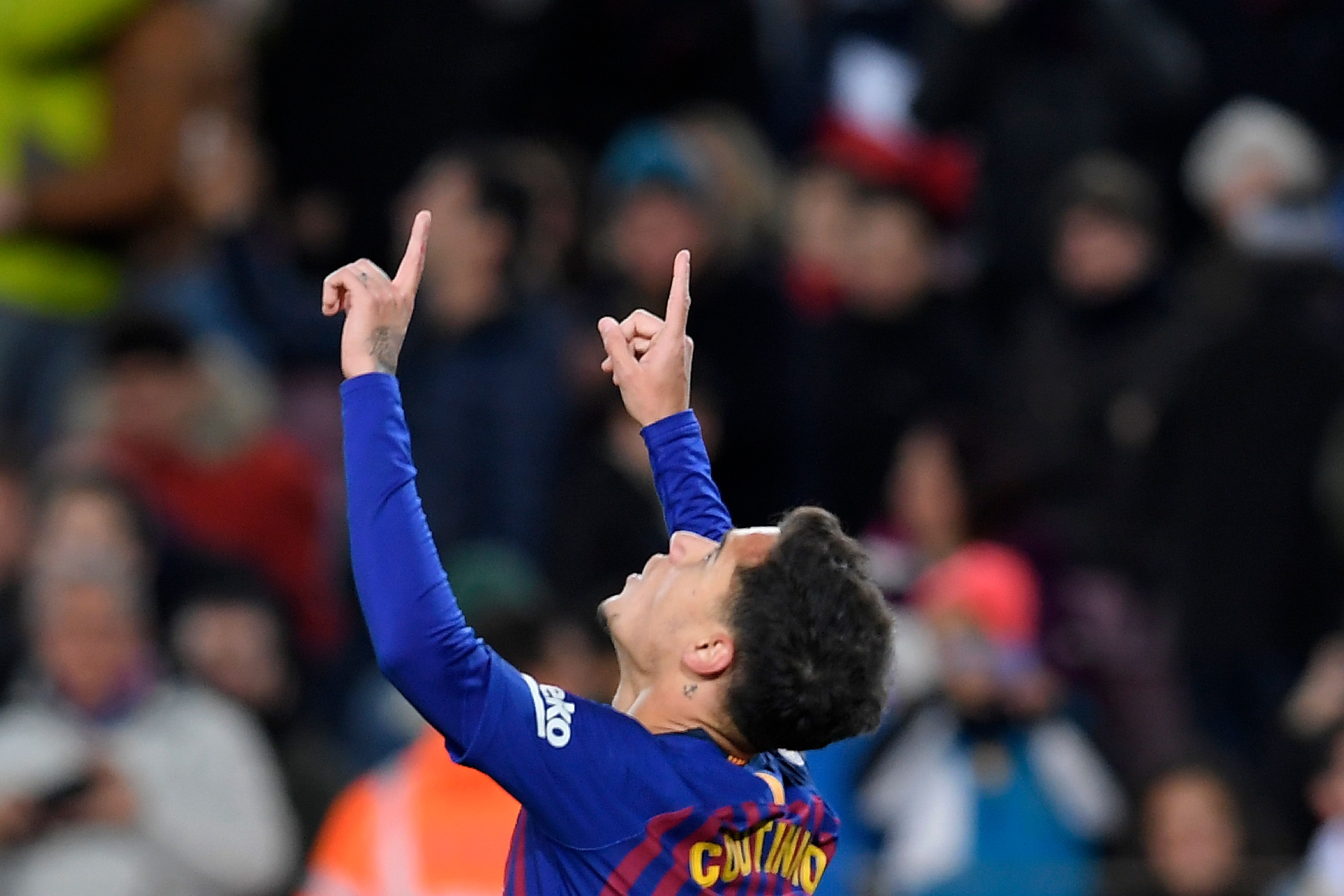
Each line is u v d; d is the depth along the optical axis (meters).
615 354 11.55
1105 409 26.88
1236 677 25.17
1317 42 31.97
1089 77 30.19
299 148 32.03
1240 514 25.36
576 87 31.88
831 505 27.56
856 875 20.20
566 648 19.58
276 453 26.16
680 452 11.43
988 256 29.45
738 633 10.39
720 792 10.29
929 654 21.62
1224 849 20.94
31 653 22.45
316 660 26.06
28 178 28.14
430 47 31.98
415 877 17.75
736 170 29.25
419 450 26.80
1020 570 22.81
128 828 20.12
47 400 28.00
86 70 28.81
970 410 27.62
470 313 26.98
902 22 33.19
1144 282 27.48
